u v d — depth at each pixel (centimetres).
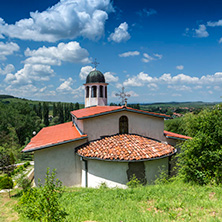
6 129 5175
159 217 660
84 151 1293
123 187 1198
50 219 512
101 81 2067
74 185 1385
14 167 1750
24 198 986
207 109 1144
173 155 1384
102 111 1460
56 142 1330
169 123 4022
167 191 912
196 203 746
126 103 1505
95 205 842
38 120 6103
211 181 937
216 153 924
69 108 8625
